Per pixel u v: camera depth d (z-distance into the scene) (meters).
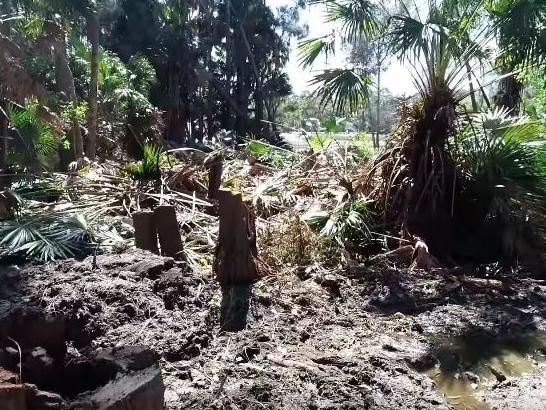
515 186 5.55
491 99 9.37
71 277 3.87
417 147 5.82
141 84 13.87
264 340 3.34
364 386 2.85
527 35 5.82
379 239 5.52
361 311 4.09
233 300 3.83
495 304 4.34
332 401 2.68
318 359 3.13
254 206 5.76
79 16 10.11
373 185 6.15
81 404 1.95
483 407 2.82
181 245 4.61
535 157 5.79
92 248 4.78
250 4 15.65
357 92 6.25
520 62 6.20
